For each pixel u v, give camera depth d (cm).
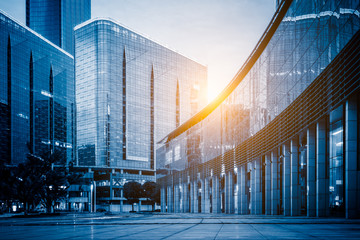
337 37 2777
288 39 3975
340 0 2719
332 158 3053
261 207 5125
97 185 19688
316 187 3288
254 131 5272
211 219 3188
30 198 5712
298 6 3691
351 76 2533
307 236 1388
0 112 18362
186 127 10156
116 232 1755
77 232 1811
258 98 5125
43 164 5888
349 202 2591
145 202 19662
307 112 3359
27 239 1457
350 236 1373
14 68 19600
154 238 1406
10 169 5762
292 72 3831
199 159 8594
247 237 1388
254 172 5347
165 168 11650
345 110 2753
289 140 3947
